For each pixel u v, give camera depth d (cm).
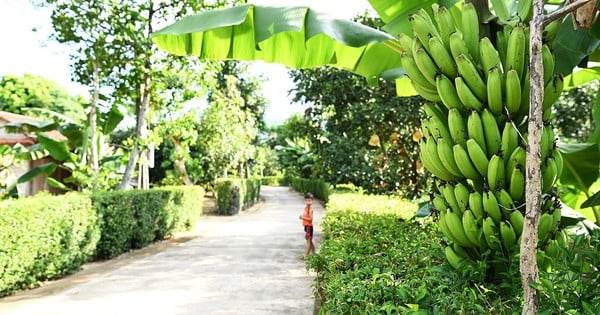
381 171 1022
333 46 327
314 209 1970
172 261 820
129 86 1103
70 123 1025
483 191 190
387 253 257
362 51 347
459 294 152
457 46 195
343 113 1067
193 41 333
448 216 204
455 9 281
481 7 220
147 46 988
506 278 182
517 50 189
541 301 143
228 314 496
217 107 1917
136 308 525
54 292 603
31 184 1370
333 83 1036
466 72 191
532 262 130
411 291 161
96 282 660
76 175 930
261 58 332
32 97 2453
